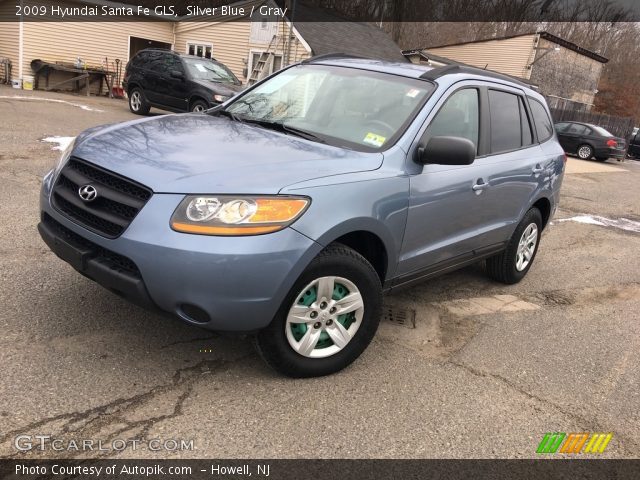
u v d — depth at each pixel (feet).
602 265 21.71
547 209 18.10
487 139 14.48
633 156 96.43
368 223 10.36
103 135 11.21
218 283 8.71
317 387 10.41
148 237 8.77
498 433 9.80
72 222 9.78
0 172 22.47
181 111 46.44
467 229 13.83
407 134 11.73
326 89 13.50
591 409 10.98
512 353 12.98
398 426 9.60
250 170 9.55
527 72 101.40
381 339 12.78
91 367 10.02
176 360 10.62
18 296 12.25
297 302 9.87
